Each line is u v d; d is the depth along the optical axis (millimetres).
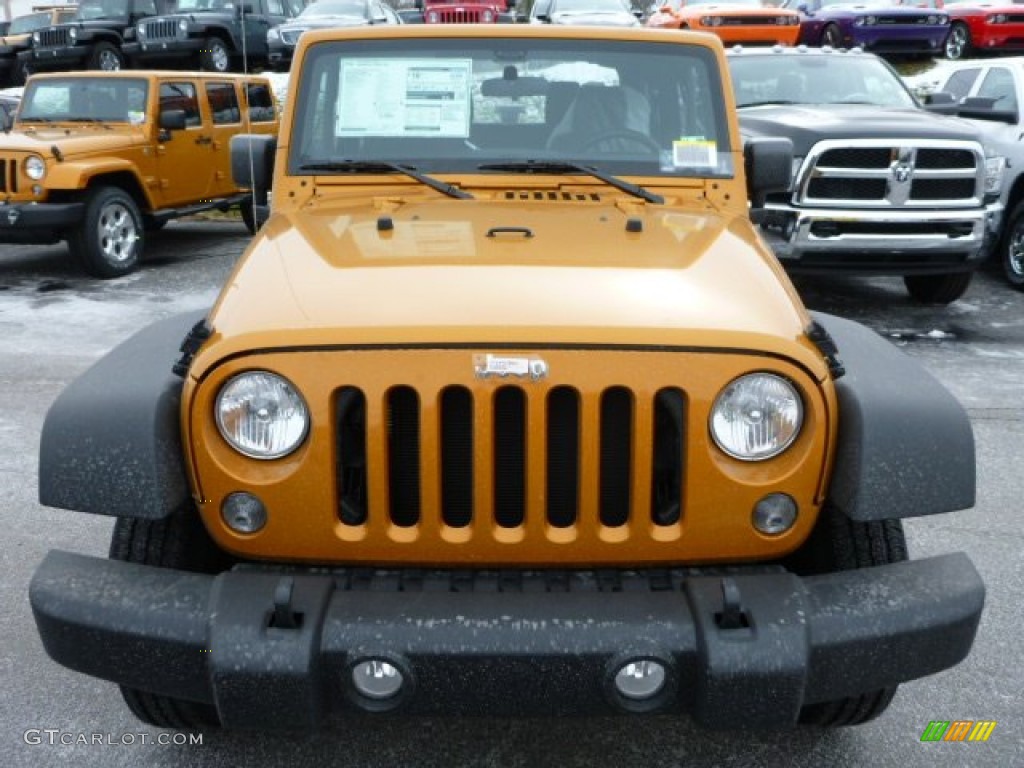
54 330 7301
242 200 11492
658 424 2178
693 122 3445
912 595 2121
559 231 2756
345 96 3381
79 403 2184
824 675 2072
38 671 3104
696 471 2113
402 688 2037
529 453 2092
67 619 2104
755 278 2488
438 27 3436
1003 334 7223
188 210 10539
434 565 2191
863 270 7211
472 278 2324
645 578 2201
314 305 2213
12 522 4156
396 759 2729
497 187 3275
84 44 18781
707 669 1999
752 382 2107
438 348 2082
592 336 2088
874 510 2115
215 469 2125
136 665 2096
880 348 2449
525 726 2875
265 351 2094
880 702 2564
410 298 2219
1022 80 8969
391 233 2721
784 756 2738
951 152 7016
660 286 2332
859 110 7676
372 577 2193
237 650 1999
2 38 21062
